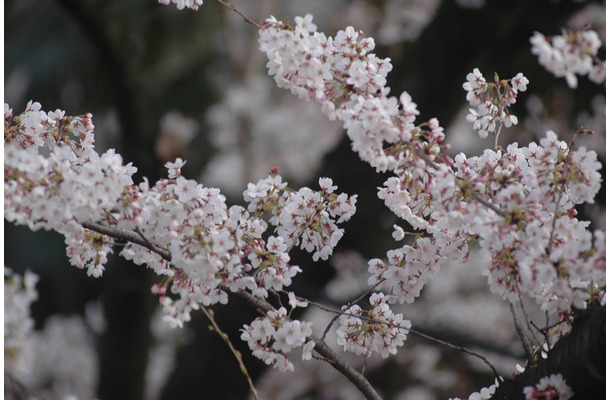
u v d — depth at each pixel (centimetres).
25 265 737
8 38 682
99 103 677
